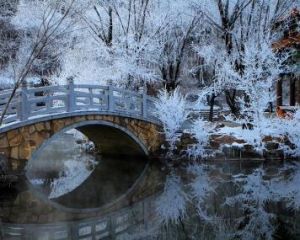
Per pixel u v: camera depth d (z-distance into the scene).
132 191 13.67
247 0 19.69
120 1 21.81
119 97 16.44
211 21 20.12
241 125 19.67
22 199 12.20
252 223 10.27
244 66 19.11
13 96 12.23
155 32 21.69
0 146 12.28
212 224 10.16
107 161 18.58
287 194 12.87
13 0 27.55
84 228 9.91
